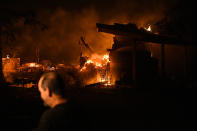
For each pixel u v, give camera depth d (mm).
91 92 10344
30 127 5363
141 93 10102
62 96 2416
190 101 8398
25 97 8672
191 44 13938
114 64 15211
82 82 15992
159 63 16094
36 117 5969
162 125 5484
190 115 6438
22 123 5535
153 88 11430
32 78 16531
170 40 13070
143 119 5945
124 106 7379
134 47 11742
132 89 11172
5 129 5172
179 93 10211
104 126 5328
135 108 7156
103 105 7445
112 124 5484
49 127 2191
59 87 2381
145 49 14312
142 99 8680
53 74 2420
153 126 5395
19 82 15602
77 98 8617
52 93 2355
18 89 10930
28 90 10734
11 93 9547
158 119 5980
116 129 5148
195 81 14578
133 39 11828
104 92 10156
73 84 15516
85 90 11055
